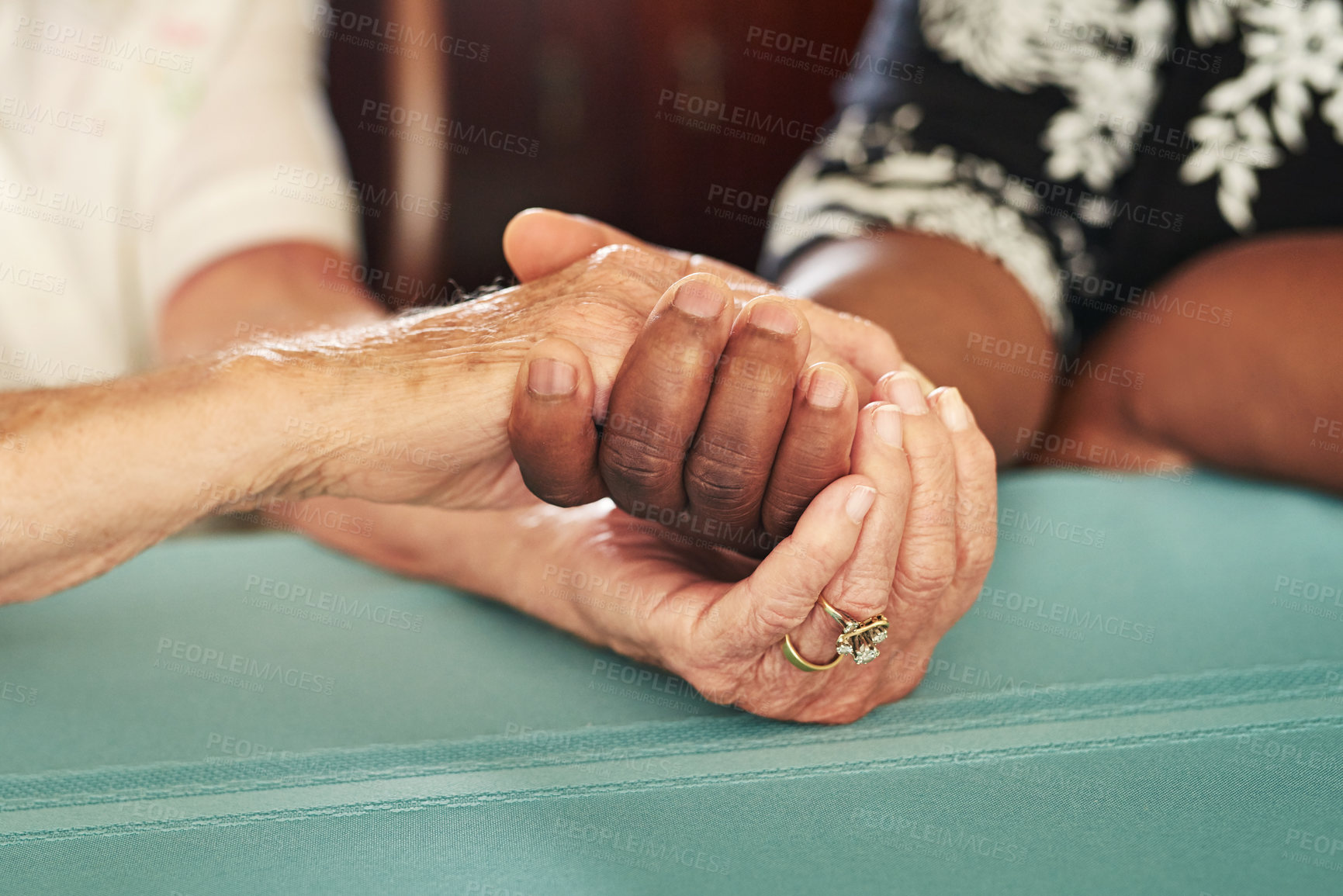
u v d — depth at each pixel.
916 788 1.07
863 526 1.08
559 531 1.17
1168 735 1.09
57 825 1.06
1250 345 1.29
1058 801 1.06
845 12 4.61
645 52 4.50
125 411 1.09
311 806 1.06
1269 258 1.30
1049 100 1.38
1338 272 1.28
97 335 1.88
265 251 1.72
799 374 1.08
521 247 1.14
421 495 1.12
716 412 1.08
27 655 1.15
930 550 1.09
